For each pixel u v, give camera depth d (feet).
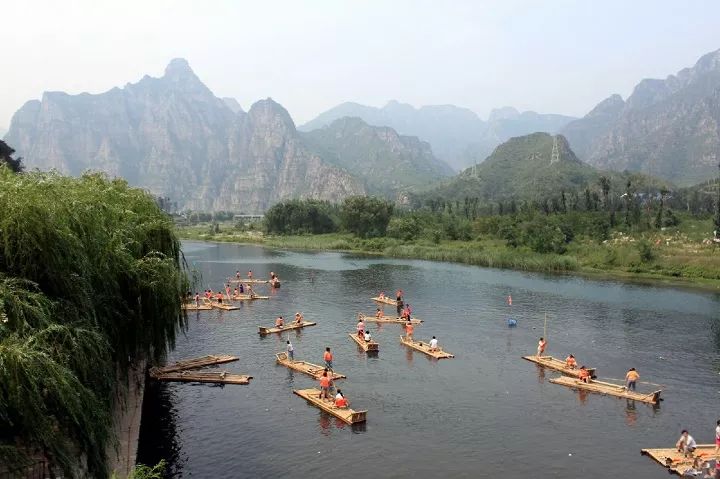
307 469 122.42
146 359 188.96
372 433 141.49
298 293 357.00
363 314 291.17
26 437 72.84
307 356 211.41
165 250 161.68
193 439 136.77
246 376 182.50
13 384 68.90
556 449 134.10
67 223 98.68
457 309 305.94
